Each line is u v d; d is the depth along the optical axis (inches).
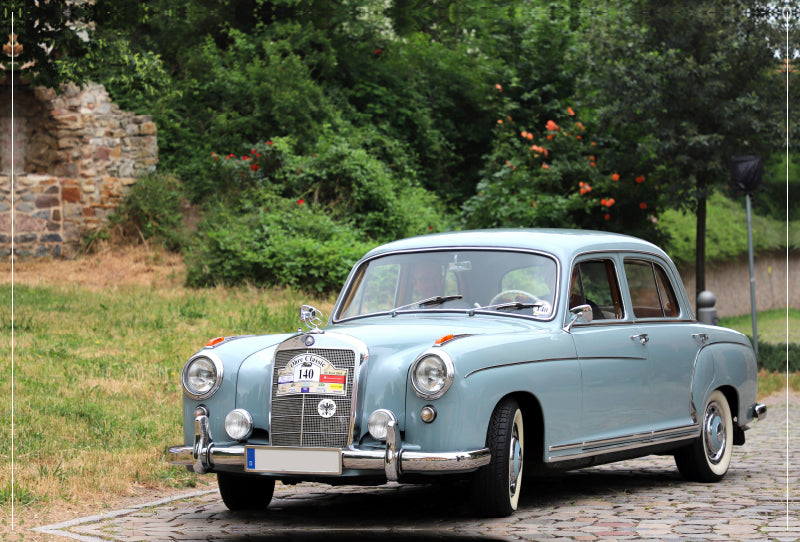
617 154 1963.6
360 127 2219.5
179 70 2266.2
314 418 545.3
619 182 1988.2
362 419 540.4
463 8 2613.2
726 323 2546.8
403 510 620.7
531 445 597.9
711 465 748.6
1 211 1897.1
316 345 553.9
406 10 2513.5
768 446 961.5
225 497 623.2
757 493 672.4
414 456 518.9
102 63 1521.9
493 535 519.2
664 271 753.6
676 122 1809.8
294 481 562.9
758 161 1680.6
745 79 1787.6
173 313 1454.2
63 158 1990.7
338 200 1975.9
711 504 620.1
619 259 703.1
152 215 1977.1
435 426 530.0
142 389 999.6
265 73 2128.4
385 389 541.0
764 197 2819.9
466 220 2012.8
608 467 857.5
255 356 585.6
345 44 2374.5
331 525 571.8
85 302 1509.6
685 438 721.6
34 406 883.4
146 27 2303.2
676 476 785.6
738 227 2753.4
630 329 684.1
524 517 573.6
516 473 576.7
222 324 1397.6
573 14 2299.5
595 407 631.2
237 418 564.4
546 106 2217.0
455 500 658.8
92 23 1950.1
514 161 2032.5
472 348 547.2
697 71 1742.1
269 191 1969.7
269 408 558.6
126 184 2027.6
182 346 1224.2
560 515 579.5
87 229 1978.3
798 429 1093.1
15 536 530.3
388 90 2319.1
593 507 611.8
